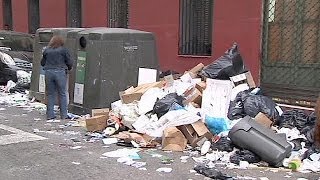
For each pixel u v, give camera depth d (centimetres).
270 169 578
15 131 771
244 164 586
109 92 877
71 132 767
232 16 1025
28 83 1239
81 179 530
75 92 915
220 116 692
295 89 923
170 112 701
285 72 941
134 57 907
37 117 902
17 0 1895
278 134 615
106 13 1427
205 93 718
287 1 931
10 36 1511
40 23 1753
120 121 750
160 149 665
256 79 989
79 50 911
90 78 877
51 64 870
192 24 1145
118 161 601
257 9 974
